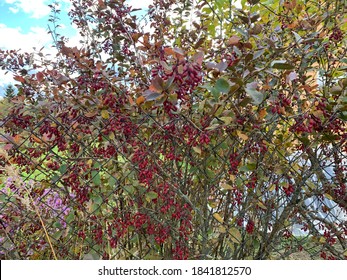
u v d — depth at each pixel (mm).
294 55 2029
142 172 1816
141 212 2018
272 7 2695
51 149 1802
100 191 1930
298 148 2123
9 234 1997
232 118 1744
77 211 2086
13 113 1726
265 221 2223
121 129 1774
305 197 2141
